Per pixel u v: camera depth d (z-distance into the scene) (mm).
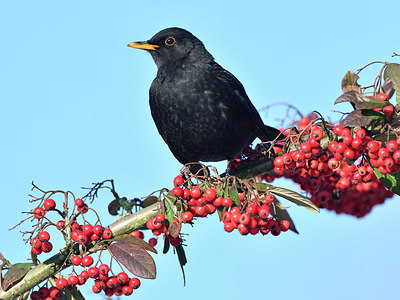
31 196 7656
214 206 7988
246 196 8062
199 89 11992
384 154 7375
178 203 7887
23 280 7605
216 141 12250
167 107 12156
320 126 8109
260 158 10273
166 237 8477
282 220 8242
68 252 7727
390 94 8031
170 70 12312
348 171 8742
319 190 10719
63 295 7984
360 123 7238
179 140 12469
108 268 7531
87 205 7891
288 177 10734
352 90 7902
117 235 8141
